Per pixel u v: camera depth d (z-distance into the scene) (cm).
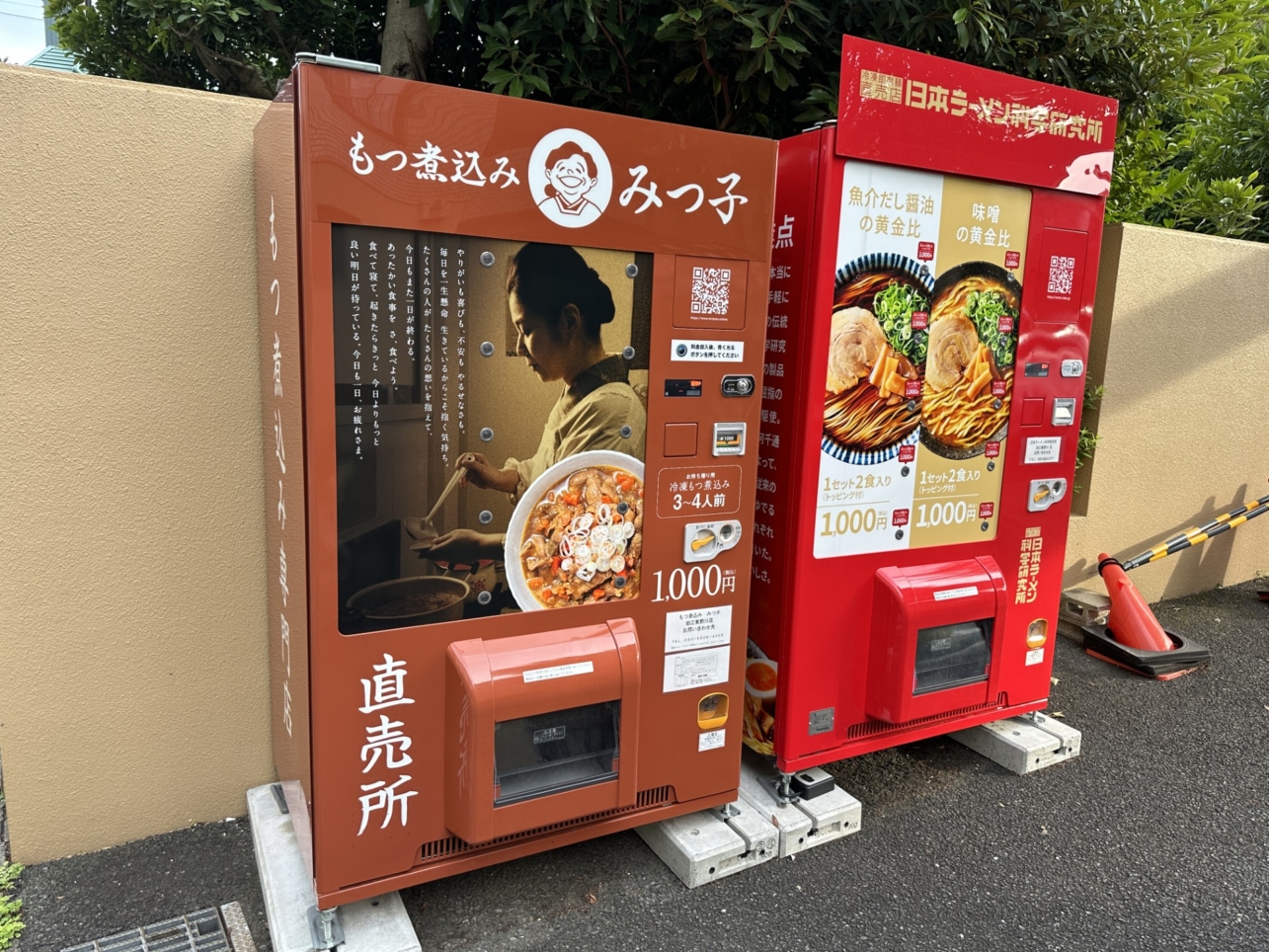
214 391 232
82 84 205
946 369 262
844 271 237
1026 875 243
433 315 180
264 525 245
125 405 221
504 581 198
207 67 399
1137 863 250
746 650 239
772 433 253
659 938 212
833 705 261
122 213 214
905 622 254
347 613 181
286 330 184
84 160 207
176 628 237
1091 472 452
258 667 251
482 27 295
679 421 214
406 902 223
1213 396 491
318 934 193
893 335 249
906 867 244
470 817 193
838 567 253
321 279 167
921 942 214
